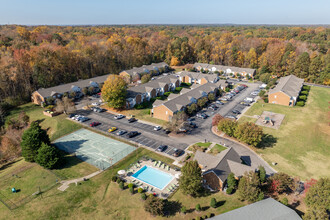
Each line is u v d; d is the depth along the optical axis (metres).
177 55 149.50
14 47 100.62
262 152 49.72
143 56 140.75
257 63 132.25
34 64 86.25
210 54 150.75
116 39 143.75
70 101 70.69
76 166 45.38
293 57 117.00
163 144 53.34
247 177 34.59
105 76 100.06
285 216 28.66
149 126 63.00
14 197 37.34
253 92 91.69
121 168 44.50
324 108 75.44
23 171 44.16
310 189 32.31
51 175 42.69
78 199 36.47
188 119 67.12
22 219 32.88
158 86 89.44
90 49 112.25
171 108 65.06
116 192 37.72
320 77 106.25
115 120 66.69
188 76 106.25
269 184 36.69
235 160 42.69
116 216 33.19
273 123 63.88
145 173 43.12
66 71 100.50
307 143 53.31
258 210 29.84
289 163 45.97
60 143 54.50
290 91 80.44
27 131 48.78
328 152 49.84
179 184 36.44
